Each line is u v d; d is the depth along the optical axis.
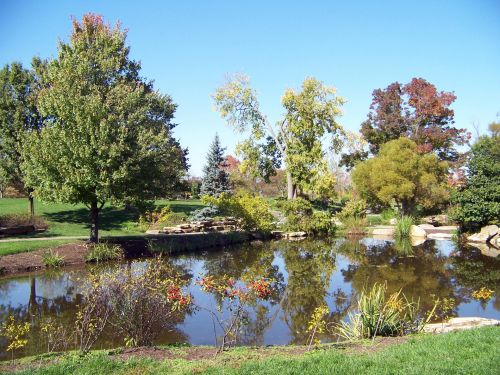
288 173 41.22
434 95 54.66
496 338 7.68
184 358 7.43
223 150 48.84
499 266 20.38
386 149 41.19
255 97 42.50
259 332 10.75
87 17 26.06
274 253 25.05
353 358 6.86
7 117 26.17
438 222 40.22
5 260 17.77
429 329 9.95
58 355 7.71
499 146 29.86
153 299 8.91
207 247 26.75
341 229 37.97
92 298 9.14
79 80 20.69
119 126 20.11
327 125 41.03
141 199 21.06
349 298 14.46
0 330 10.26
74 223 28.62
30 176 20.42
